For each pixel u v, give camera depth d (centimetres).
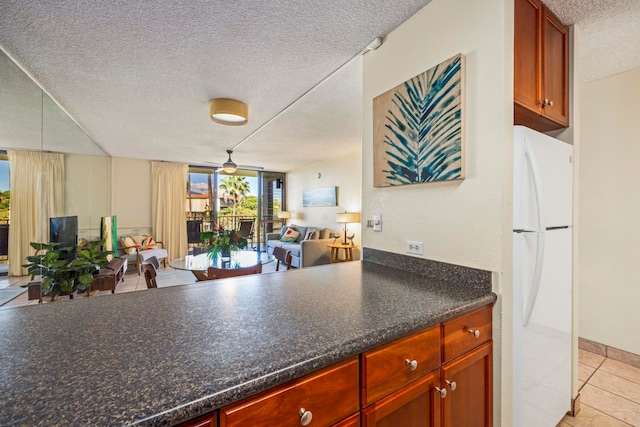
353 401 80
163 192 609
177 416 53
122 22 160
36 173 313
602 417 164
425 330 99
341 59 199
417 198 158
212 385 59
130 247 516
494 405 123
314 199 653
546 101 147
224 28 165
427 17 150
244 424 62
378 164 176
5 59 200
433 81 142
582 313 243
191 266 327
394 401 89
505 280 122
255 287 136
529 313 129
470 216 132
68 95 259
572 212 164
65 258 330
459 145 131
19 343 78
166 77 226
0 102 261
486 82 125
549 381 146
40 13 152
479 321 117
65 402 54
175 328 88
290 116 318
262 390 64
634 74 216
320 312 102
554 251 147
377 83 182
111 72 217
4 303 288
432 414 100
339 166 580
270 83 236
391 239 174
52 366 66
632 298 217
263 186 762
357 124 347
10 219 292
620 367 214
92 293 306
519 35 133
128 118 324
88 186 439
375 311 102
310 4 147
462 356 111
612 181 227
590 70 218
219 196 787
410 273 160
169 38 175
